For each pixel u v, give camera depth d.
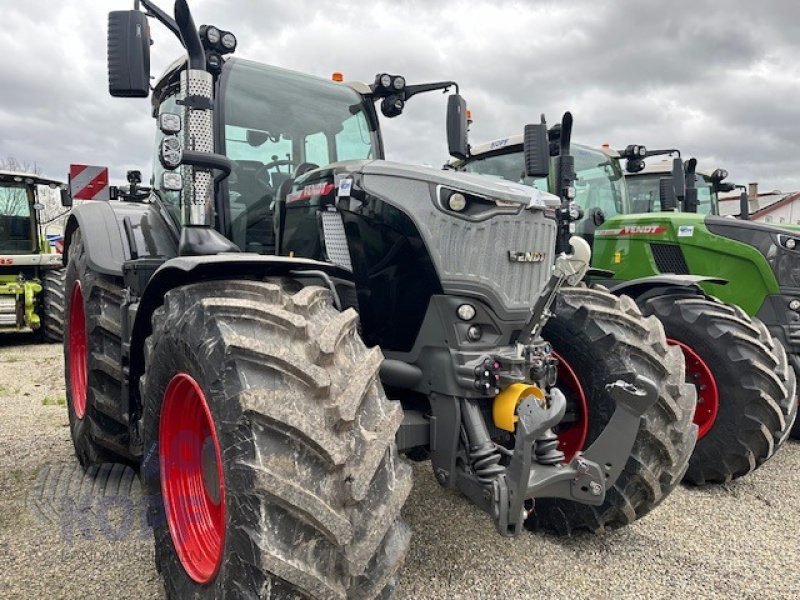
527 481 2.05
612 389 2.29
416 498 3.11
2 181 8.93
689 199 6.02
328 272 2.38
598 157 5.97
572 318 2.84
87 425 3.25
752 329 3.67
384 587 1.71
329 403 1.65
